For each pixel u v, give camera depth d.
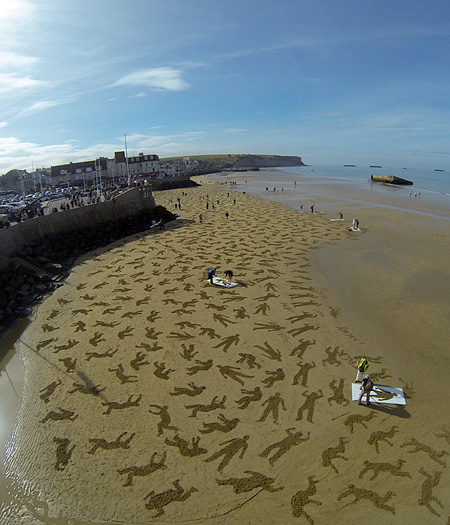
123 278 33.81
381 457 14.24
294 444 14.97
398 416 16.27
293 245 44.47
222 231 53.25
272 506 12.59
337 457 14.31
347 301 28.03
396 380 18.64
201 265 37.00
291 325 24.36
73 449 15.05
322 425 15.88
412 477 13.40
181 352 21.53
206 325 24.55
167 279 33.16
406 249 41.88
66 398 18.08
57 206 57.00
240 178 177.38
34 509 12.74
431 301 27.64
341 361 20.34
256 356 20.97
